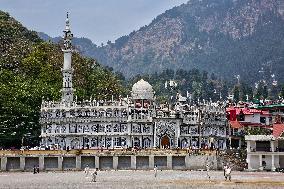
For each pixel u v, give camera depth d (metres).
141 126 199.25
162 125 197.12
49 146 197.62
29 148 194.00
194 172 163.12
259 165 172.62
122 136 199.00
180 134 198.38
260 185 127.81
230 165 172.50
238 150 180.50
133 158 172.62
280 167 173.25
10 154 170.25
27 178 146.50
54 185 129.75
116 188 123.38
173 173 159.50
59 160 171.25
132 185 128.50
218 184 129.88
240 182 133.50
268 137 172.62
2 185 130.25
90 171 164.00
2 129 198.50
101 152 172.62
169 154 172.25
